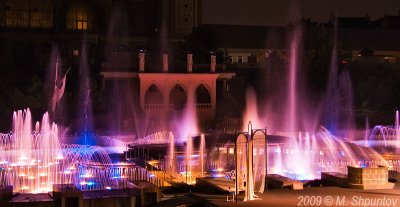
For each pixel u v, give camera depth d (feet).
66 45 313.12
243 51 351.87
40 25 321.32
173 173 144.46
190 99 249.14
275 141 182.60
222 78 262.47
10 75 262.26
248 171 97.71
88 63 282.56
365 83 275.80
